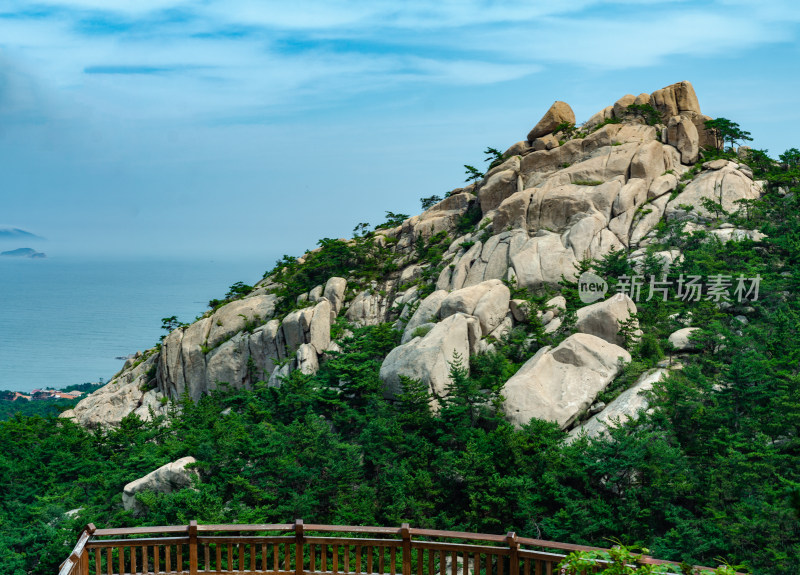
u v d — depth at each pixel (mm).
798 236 69688
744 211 77562
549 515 47875
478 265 82625
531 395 58219
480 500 48562
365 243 100125
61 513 58281
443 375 65250
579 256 76688
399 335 78625
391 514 49500
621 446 45969
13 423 84312
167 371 96875
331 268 99250
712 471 44062
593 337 62375
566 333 66688
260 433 56938
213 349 95062
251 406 67250
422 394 60406
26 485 67438
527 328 71375
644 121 92750
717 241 71688
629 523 43000
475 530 48094
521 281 76312
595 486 48188
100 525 52094
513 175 92375
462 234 94938
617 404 55250
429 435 59000
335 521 50000
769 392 48688
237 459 55312
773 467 41906
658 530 44031
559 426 54438
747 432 46781
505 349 68312
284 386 70750
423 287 86812
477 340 70062
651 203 81500
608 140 89250
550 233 80750
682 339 60875
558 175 86562
